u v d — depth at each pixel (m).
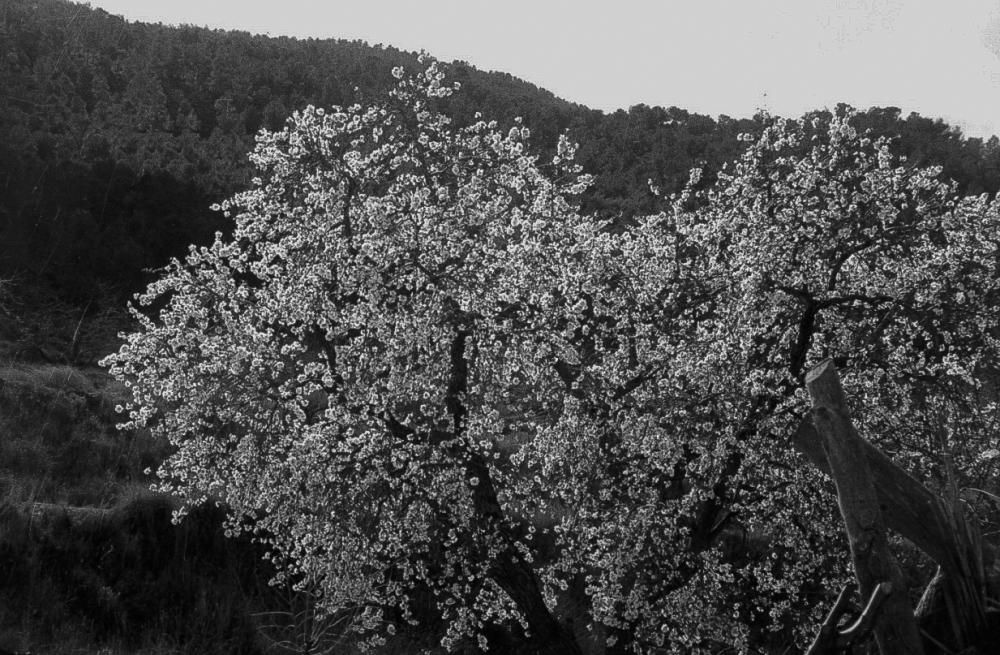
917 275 13.38
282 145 14.51
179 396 13.83
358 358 13.45
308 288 13.11
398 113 14.13
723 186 15.73
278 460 13.43
